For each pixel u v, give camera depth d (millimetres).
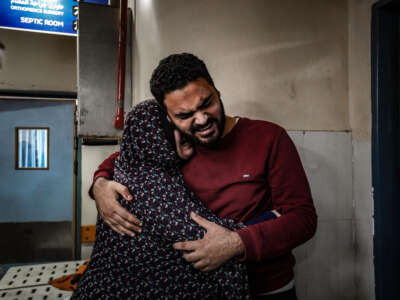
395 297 1378
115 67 1672
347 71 1577
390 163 1379
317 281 1517
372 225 1433
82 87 1624
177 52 1419
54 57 2611
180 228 698
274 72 1471
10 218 2490
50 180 2529
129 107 1684
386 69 1370
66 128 2555
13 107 2520
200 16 1412
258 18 1448
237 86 1427
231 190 794
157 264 726
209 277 722
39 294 1409
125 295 710
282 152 774
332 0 1550
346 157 1563
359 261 1533
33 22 2305
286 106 1485
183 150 789
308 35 1518
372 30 1389
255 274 778
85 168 2477
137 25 1618
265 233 677
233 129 819
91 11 1641
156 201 725
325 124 1541
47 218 2514
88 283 740
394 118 1382
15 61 2551
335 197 1545
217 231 679
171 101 675
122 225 740
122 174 794
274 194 777
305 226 712
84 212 2479
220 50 1415
